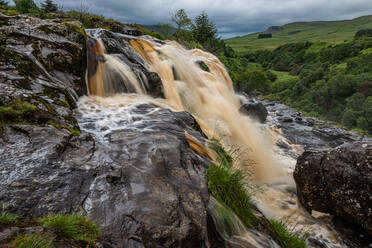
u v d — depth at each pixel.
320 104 92.44
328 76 106.19
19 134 3.37
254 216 4.18
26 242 1.74
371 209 4.85
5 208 2.25
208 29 33.50
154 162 3.73
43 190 2.60
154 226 2.60
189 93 10.19
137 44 10.88
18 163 2.87
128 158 3.72
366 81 84.56
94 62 7.64
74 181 2.88
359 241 5.12
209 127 8.50
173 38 25.42
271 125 14.50
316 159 5.89
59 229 2.06
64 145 3.49
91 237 2.18
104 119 5.47
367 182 4.93
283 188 7.33
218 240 3.19
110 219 2.52
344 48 130.38
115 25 17.17
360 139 13.97
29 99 4.17
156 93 8.52
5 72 4.99
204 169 4.15
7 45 5.97
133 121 5.54
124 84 7.88
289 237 4.37
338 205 5.43
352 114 73.75
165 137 4.71
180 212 2.90
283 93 115.31
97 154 3.64
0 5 24.83
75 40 7.49
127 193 2.94
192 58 14.38
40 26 7.09
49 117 4.02
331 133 14.30
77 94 6.54
